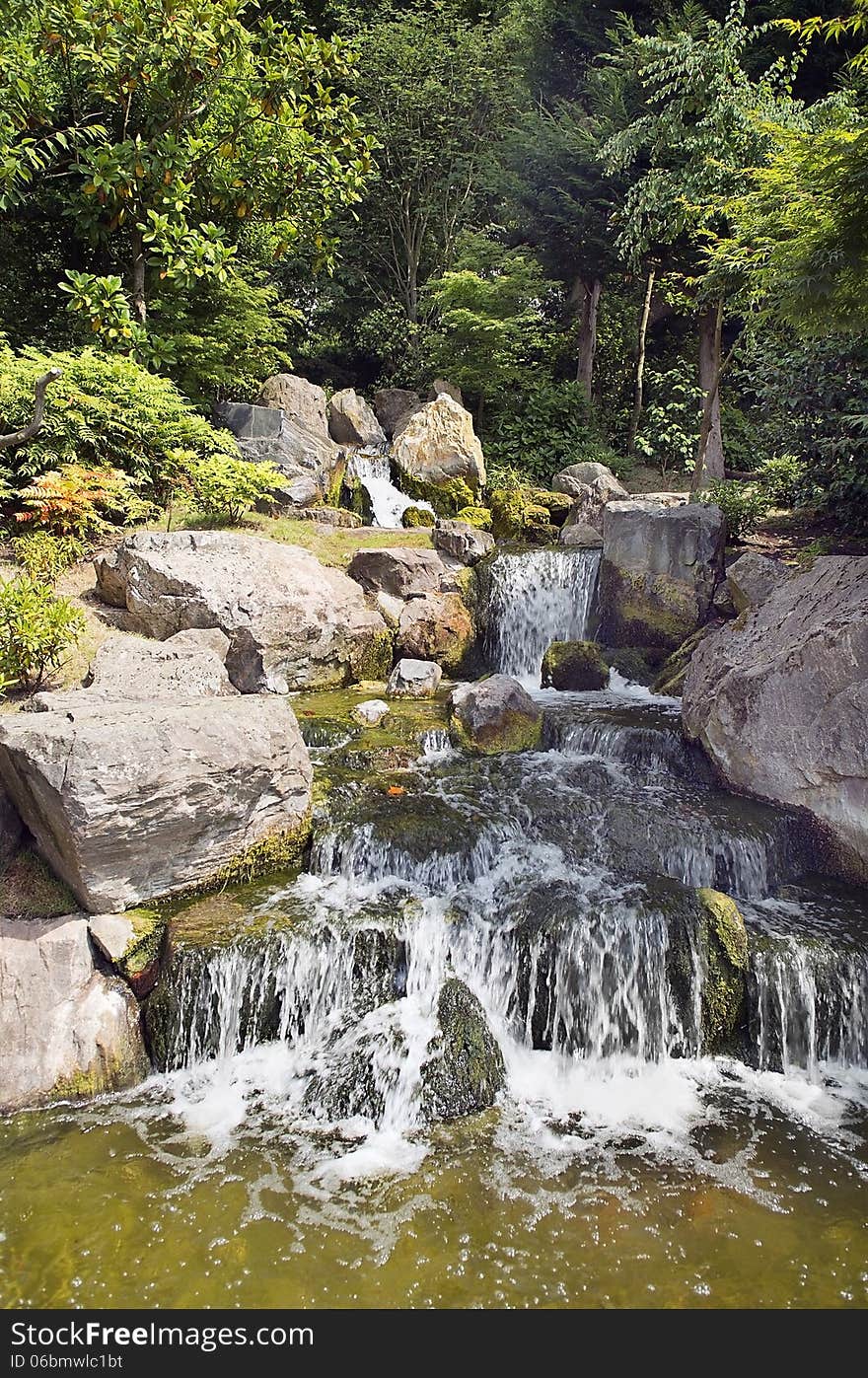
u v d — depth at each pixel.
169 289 13.01
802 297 6.42
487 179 18.14
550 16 17.56
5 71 9.26
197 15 9.20
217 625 8.38
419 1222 3.61
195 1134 4.15
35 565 8.88
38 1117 4.21
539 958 4.97
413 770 7.07
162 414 11.07
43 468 9.88
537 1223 3.62
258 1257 3.39
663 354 21.05
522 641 10.91
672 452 17.38
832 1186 3.88
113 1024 4.57
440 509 14.15
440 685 9.50
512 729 7.74
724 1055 4.93
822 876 6.11
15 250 12.87
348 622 9.45
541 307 20.17
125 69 9.70
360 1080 4.44
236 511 11.23
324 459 13.99
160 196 9.95
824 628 6.27
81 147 11.30
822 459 10.49
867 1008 4.90
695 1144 4.18
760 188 8.30
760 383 11.56
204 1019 4.69
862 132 5.38
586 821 6.28
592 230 16.92
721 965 4.99
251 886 5.57
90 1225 3.53
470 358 17.59
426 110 18.86
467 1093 4.43
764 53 14.90
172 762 5.05
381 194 20.03
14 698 6.88
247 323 14.48
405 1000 4.91
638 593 10.22
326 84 18.36
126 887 5.00
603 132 15.69
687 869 5.88
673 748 7.35
